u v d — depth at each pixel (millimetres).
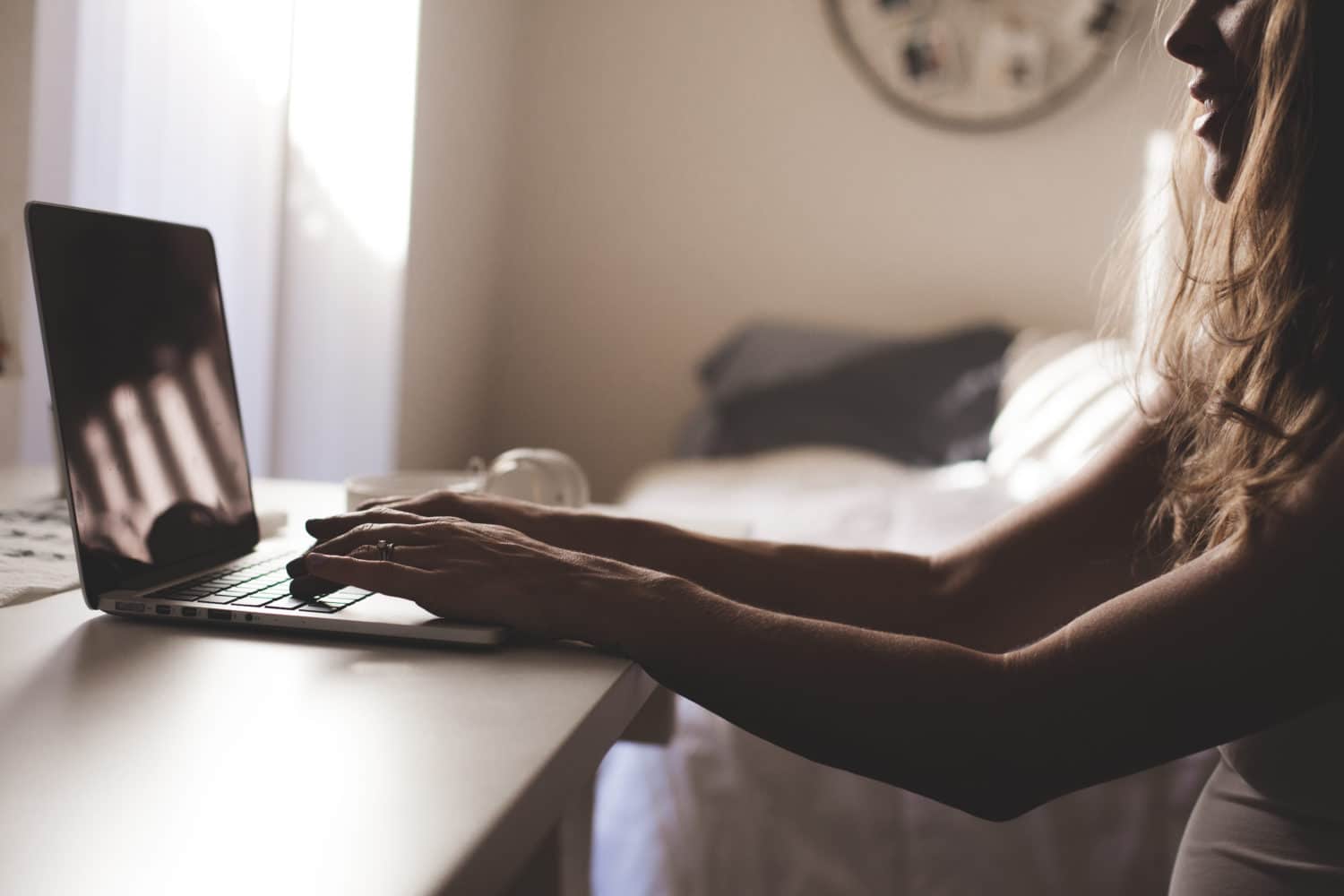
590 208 3615
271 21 2436
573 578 683
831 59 3455
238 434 920
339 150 2668
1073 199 3377
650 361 3633
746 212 3545
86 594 707
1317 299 667
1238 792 751
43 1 1871
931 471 2957
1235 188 719
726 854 1372
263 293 2492
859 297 3516
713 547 875
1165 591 604
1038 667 610
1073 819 1339
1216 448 778
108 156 2037
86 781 448
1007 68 3342
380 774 470
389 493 1031
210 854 391
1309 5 643
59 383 704
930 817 1361
